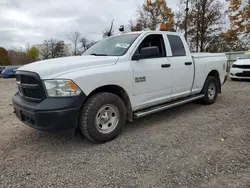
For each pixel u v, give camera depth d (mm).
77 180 2361
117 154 2936
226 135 3488
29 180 2383
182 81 4520
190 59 4730
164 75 4051
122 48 3709
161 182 2279
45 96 2840
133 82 3527
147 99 3844
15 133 3830
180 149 3031
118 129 3426
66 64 3006
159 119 4461
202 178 2332
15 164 2730
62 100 2793
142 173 2461
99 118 3217
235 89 7809
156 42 4133
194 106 5461
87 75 2963
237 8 22078
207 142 3244
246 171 2438
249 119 4242
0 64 45344
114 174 2457
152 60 3857
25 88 3096
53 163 2744
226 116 4520
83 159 2826
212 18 23969
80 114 3066
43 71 2867
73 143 3348
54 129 2789
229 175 2373
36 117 2789
